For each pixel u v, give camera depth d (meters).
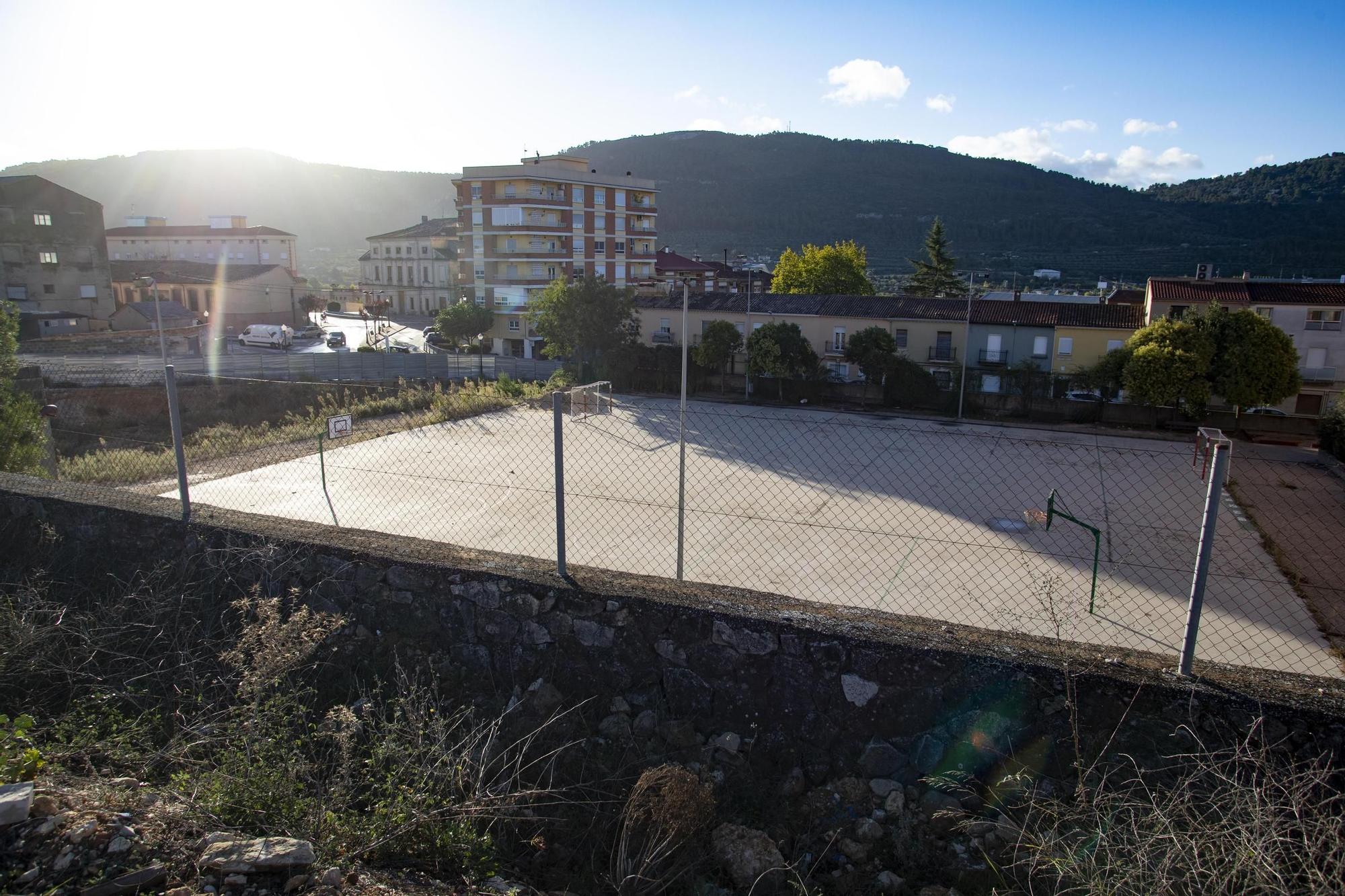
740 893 3.34
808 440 25.73
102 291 50.22
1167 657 3.67
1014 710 3.54
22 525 6.01
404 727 3.98
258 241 72.25
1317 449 23.25
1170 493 19.03
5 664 4.52
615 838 3.63
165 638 5.09
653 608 4.20
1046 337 37.25
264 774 3.51
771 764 3.88
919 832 3.50
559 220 52.59
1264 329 29.66
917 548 14.25
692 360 37.97
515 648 4.51
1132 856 2.91
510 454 21.34
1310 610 11.47
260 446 21.08
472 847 3.34
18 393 13.69
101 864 2.66
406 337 57.81
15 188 45.72
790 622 3.95
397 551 4.94
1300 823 2.80
